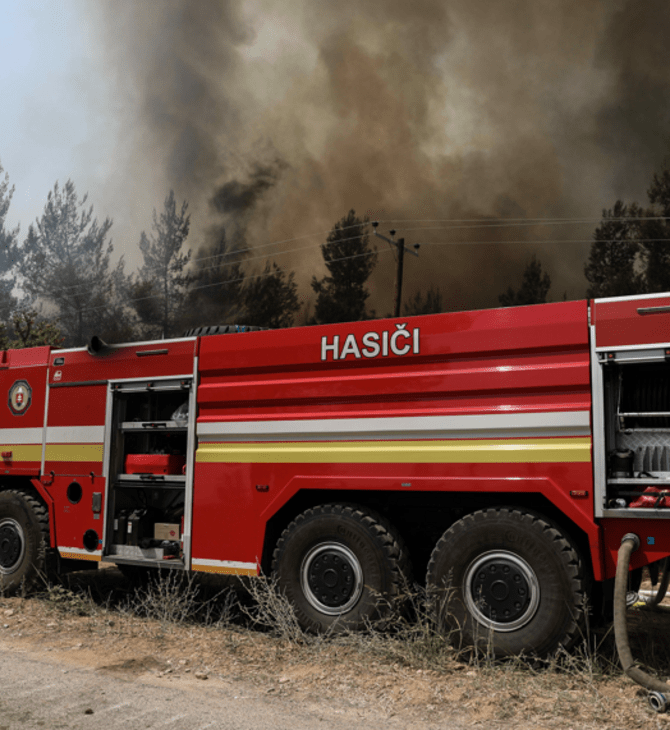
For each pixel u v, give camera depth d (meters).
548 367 4.53
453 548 4.61
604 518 4.27
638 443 4.34
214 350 5.83
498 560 4.50
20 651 4.95
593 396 4.37
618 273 35.72
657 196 36.47
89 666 4.59
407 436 4.93
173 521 6.27
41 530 6.63
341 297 40.53
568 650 4.30
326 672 4.38
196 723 3.59
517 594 4.40
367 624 4.80
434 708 3.78
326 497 5.39
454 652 4.55
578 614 4.22
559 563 4.29
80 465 6.54
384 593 4.83
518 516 4.46
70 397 6.71
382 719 3.65
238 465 5.54
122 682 4.26
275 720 3.64
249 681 4.28
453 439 4.78
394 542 4.91
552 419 4.45
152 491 6.50
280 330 5.57
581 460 4.34
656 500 4.11
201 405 5.82
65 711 3.76
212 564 5.54
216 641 5.16
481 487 4.60
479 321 4.81
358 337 5.24
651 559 4.11
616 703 3.78
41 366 6.98
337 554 5.04
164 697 3.99
